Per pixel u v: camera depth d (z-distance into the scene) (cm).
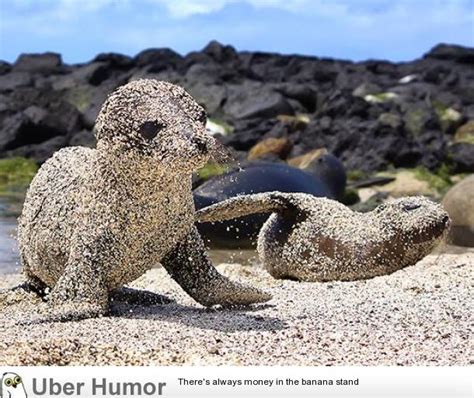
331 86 4350
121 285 622
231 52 4716
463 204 1191
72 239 605
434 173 2438
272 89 3512
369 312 620
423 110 3098
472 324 582
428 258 923
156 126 563
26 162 2469
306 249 802
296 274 815
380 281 771
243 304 649
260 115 3284
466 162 2486
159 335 546
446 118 3256
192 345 527
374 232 794
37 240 635
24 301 670
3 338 535
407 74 4953
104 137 583
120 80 4088
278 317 606
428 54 5459
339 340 541
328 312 623
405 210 799
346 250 790
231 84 4000
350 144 2559
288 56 5091
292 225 813
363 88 3716
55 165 648
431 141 2834
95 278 593
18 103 3139
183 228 612
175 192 590
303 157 2120
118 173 584
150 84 585
